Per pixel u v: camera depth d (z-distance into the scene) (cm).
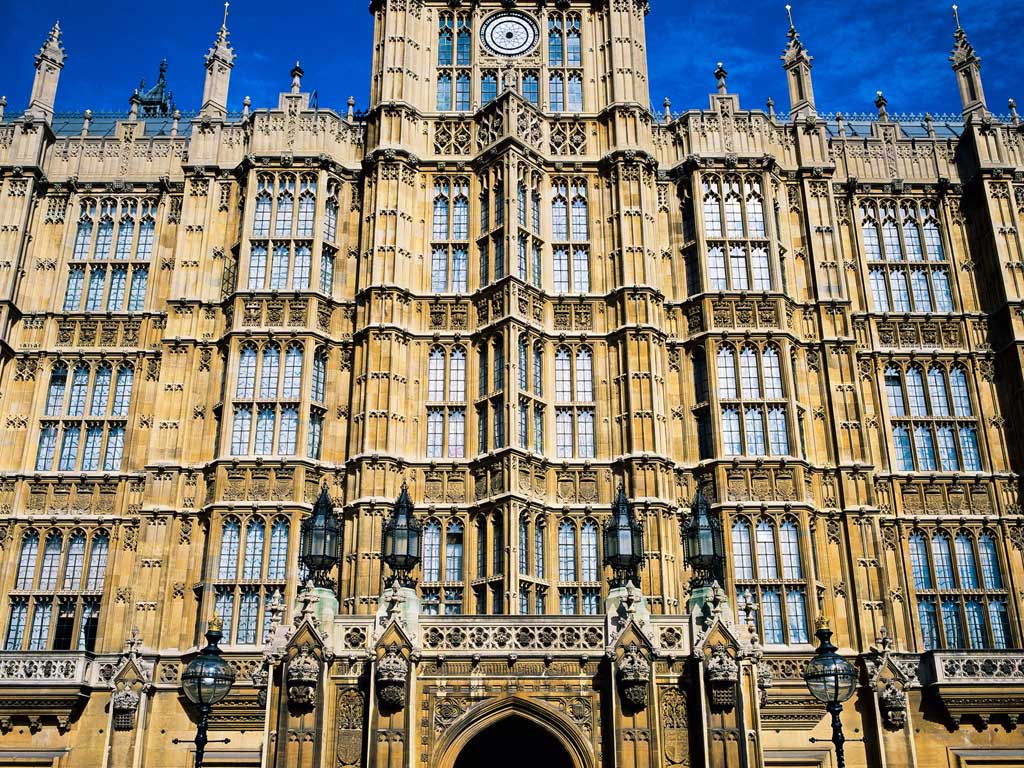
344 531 3388
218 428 3556
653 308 3700
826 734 3203
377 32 4197
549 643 2691
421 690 2611
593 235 3844
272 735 2538
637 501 3384
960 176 4141
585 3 4250
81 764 3114
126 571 3462
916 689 3228
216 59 4181
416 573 3322
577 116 4012
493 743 3102
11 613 3456
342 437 3584
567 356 3672
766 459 3488
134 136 4162
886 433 3703
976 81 4222
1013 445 3719
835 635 3341
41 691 3120
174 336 3688
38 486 3609
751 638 2667
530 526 3316
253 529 3400
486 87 4131
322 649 2591
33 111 4141
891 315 3878
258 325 3650
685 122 4059
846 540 3459
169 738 3164
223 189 3956
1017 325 3781
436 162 3916
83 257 3994
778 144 4053
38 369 3769
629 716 2559
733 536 3419
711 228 3878
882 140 4175
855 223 4025
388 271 3719
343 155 4009
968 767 3147
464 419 3562
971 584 3538
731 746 2519
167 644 3297
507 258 3647
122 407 3753
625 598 2669
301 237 3800
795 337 3709
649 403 3538
